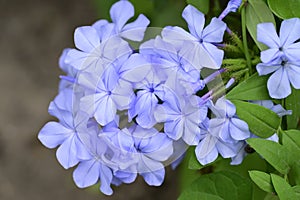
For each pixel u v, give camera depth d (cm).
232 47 39
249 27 38
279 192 37
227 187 39
